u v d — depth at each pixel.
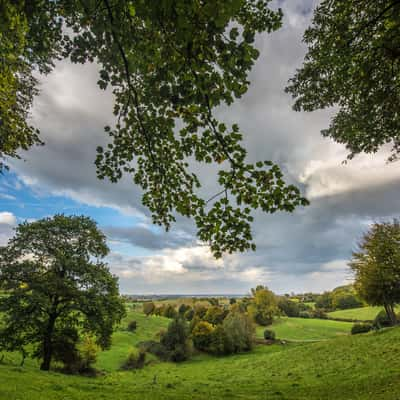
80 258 22.31
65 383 13.34
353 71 9.21
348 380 14.20
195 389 15.02
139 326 59.38
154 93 3.71
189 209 3.96
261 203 3.52
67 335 21.48
